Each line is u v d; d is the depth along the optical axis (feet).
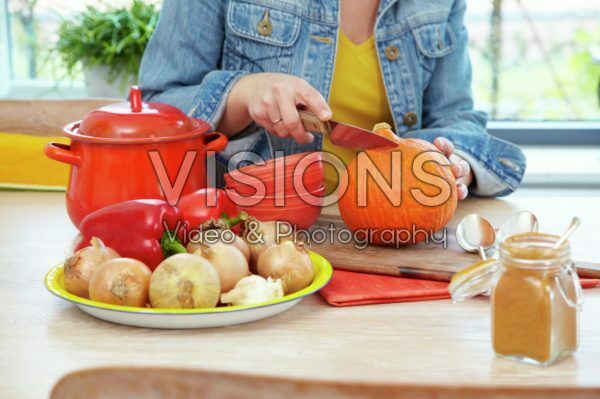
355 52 5.10
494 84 7.79
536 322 2.49
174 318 2.73
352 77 5.12
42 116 5.17
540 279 2.48
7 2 7.85
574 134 7.76
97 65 6.88
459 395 1.51
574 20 7.55
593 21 7.54
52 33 7.91
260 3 4.94
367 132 3.48
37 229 3.97
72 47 6.91
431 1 5.08
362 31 5.11
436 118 5.33
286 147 5.10
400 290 3.11
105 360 2.59
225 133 4.73
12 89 7.95
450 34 5.21
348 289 3.13
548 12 7.56
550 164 7.17
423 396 1.51
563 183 6.96
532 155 7.50
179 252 3.04
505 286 2.53
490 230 3.53
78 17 7.11
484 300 3.10
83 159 3.61
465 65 5.34
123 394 1.58
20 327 2.84
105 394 1.58
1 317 2.93
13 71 8.03
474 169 4.44
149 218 3.07
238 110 4.44
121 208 3.12
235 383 1.57
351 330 2.82
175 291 2.73
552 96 7.78
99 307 2.77
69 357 2.61
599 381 2.42
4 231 3.93
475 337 2.75
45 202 4.47
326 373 2.49
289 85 3.88
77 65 7.78
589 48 7.60
